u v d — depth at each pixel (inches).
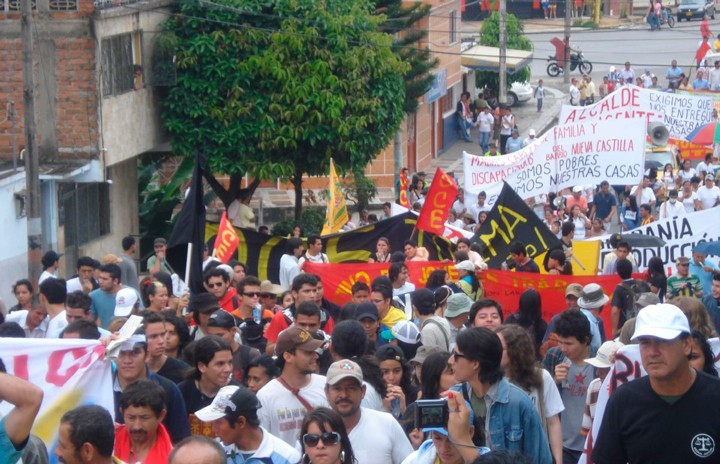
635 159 904.9
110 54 912.3
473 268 548.1
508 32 2130.9
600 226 831.1
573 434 362.9
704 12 2817.4
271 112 1003.9
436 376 323.3
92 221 952.3
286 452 282.2
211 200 1097.4
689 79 2114.9
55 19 876.6
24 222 817.5
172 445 301.7
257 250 653.9
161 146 1034.7
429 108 1702.8
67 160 890.7
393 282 543.8
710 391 226.8
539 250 652.1
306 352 318.7
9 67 882.1
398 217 690.2
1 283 791.7
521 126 1891.0
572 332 359.3
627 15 2938.0
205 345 325.1
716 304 544.1
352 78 1024.2
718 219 732.7
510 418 274.7
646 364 227.3
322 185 1368.1
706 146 1307.8
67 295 441.4
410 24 1328.7
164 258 666.8
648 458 229.0
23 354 312.0
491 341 274.7
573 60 2233.0
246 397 277.0
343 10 1048.2
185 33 991.0
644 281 555.2
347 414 290.4
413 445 310.8
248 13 994.1
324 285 584.7
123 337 311.0
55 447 310.2
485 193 944.9
